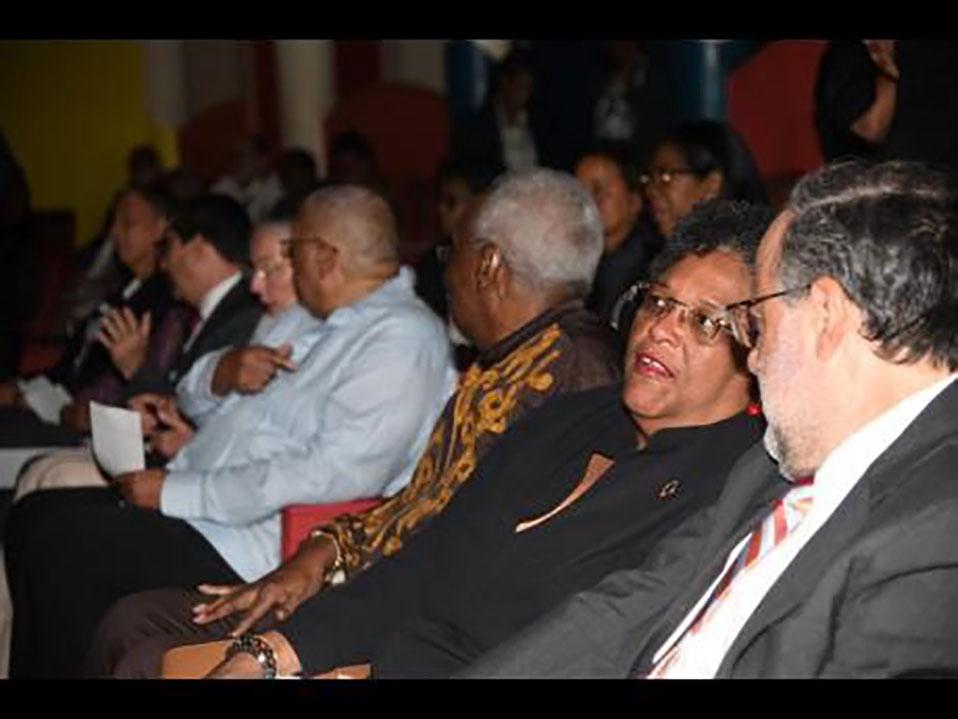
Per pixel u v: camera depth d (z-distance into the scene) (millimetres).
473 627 3588
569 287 4098
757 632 2529
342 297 5078
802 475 2691
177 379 6508
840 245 2502
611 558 3424
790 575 2533
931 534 2377
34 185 17969
